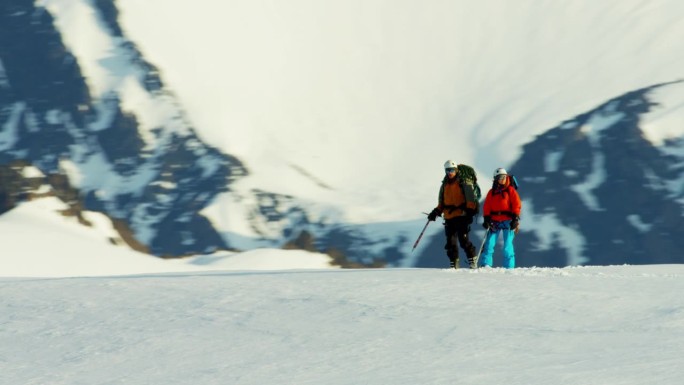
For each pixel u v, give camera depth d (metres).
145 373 8.15
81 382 7.87
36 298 13.05
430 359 8.15
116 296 12.89
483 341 8.98
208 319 10.80
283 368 8.05
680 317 10.17
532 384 6.84
